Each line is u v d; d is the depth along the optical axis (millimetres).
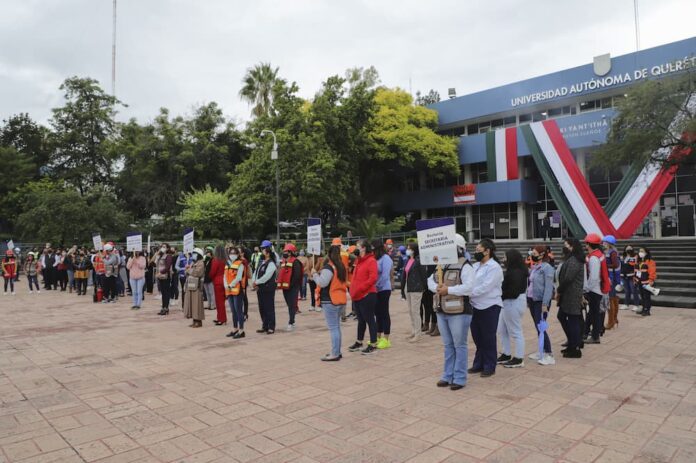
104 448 4246
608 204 27391
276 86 28797
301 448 4180
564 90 30297
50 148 41375
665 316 11492
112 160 40125
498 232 34594
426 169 36156
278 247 23453
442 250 5961
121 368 7090
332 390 5855
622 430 4477
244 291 10633
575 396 5492
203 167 36750
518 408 5113
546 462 3848
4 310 14219
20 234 36406
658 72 26797
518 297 6777
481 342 6543
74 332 10250
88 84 41562
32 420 4957
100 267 16406
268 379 6391
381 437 4391
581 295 7309
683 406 5121
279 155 26469
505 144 32500
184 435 4516
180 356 7848
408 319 11766
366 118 30891
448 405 5238
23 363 7473
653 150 19438
